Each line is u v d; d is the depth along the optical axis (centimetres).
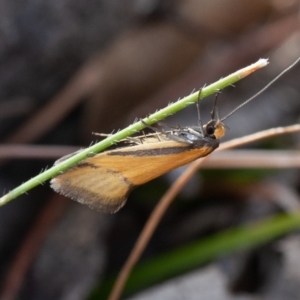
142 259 16
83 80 15
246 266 16
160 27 15
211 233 16
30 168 15
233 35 16
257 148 17
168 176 16
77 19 14
